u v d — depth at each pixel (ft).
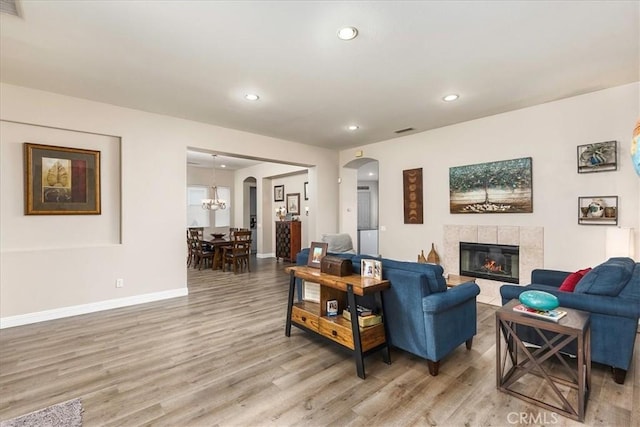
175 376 8.16
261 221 30.45
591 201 12.39
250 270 23.36
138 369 8.52
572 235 12.90
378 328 8.79
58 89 12.22
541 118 13.71
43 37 8.54
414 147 18.71
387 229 20.20
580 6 7.29
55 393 7.40
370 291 8.23
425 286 8.32
